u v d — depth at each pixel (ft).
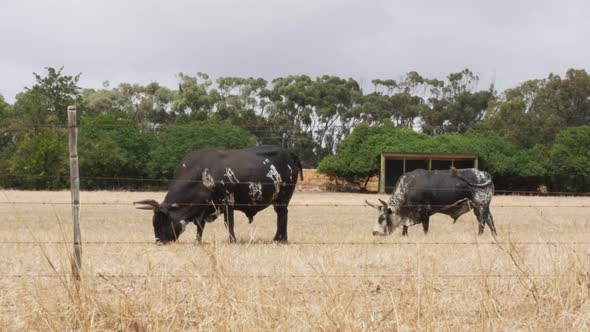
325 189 225.15
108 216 83.30
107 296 23.77
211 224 67.56
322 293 23.65
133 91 360.07
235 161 47.62
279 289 22.29
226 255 27.22
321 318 20.51
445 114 362.12
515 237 45.80
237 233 55.16
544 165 209.36
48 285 23.86
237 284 21.86
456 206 55.01
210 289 22.70
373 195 185.68
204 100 345.72
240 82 372.17
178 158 189.37
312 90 372.79
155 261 31.78
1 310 22.58
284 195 49.70
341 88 381.19
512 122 286.87
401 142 209.56
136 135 195.93
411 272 27.48
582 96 326.44
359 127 218.38
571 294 23.39
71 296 21.76
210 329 20.35
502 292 24.53
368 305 22.25
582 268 26.03
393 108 379.96
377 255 34.45
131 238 48.49
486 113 334.44
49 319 20.80
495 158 206.39
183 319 21.52
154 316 20.88
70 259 23.38
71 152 24.23
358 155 212.84
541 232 52.70
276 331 19.81
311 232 56.70
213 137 192.13
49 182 170.71
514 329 21.25
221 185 46.93
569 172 207.31
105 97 339.57
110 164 181.88
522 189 220.02
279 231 49.32
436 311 22.27
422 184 54.70
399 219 55.21
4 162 176.65
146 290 22.75
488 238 46.75
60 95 271.08
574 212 106.01
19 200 117.91
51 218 77.82
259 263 30.86
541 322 21.67
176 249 36.58
